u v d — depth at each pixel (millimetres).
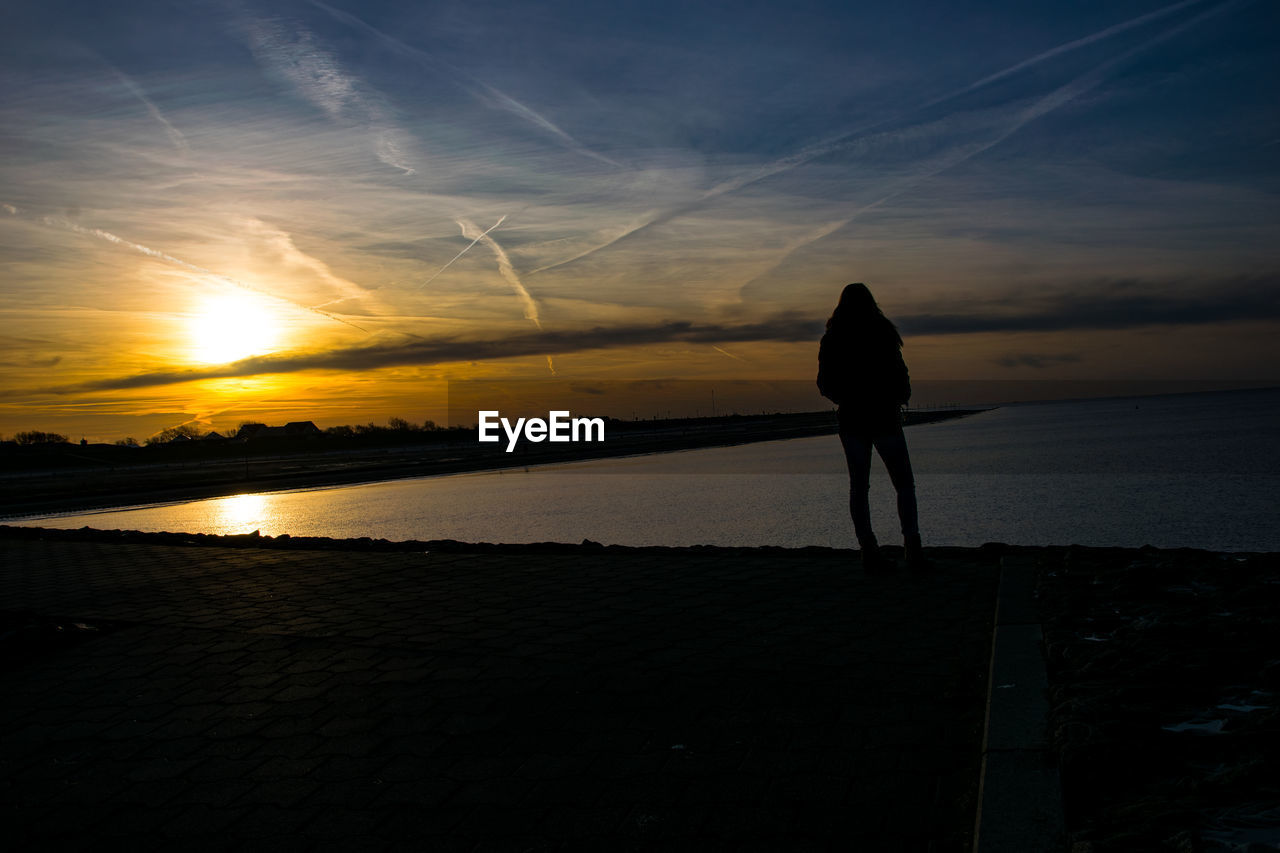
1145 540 23078
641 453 107625
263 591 6441
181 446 153625
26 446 136000
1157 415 173125
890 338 6164
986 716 3209
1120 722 2865
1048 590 5090
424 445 176875
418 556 7816
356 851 2615
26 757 3518
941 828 2529
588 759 3170
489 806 2855
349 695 4020
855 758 3029
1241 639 3857
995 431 127250
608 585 6094
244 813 2912
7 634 5039
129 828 2852
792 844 2488
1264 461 52094
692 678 3957
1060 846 2262
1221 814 2275
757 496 39875
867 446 6152
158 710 3979
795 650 4293
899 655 4129
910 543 6066
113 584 7035
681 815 2701
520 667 4266
